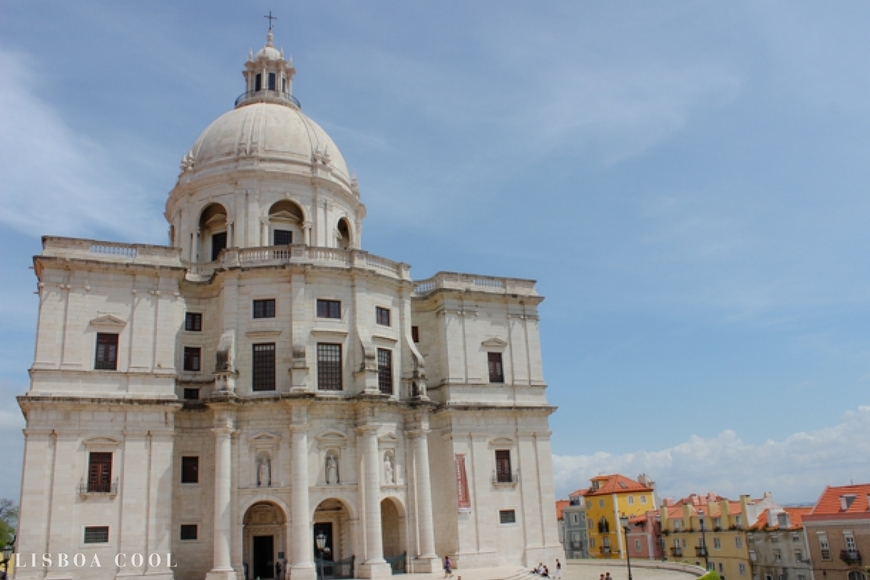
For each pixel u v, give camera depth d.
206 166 67.50
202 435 56.22
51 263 53.69
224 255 58.06
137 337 54.72
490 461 63.00
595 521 127.25
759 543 96.44
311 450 54.22
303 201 67.00
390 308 61.25
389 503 59.59
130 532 51.06
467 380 64.19
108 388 53.09
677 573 62.03
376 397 55.22
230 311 56.19
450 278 66.38
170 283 56.56
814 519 87.31
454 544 59.81
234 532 51.88
